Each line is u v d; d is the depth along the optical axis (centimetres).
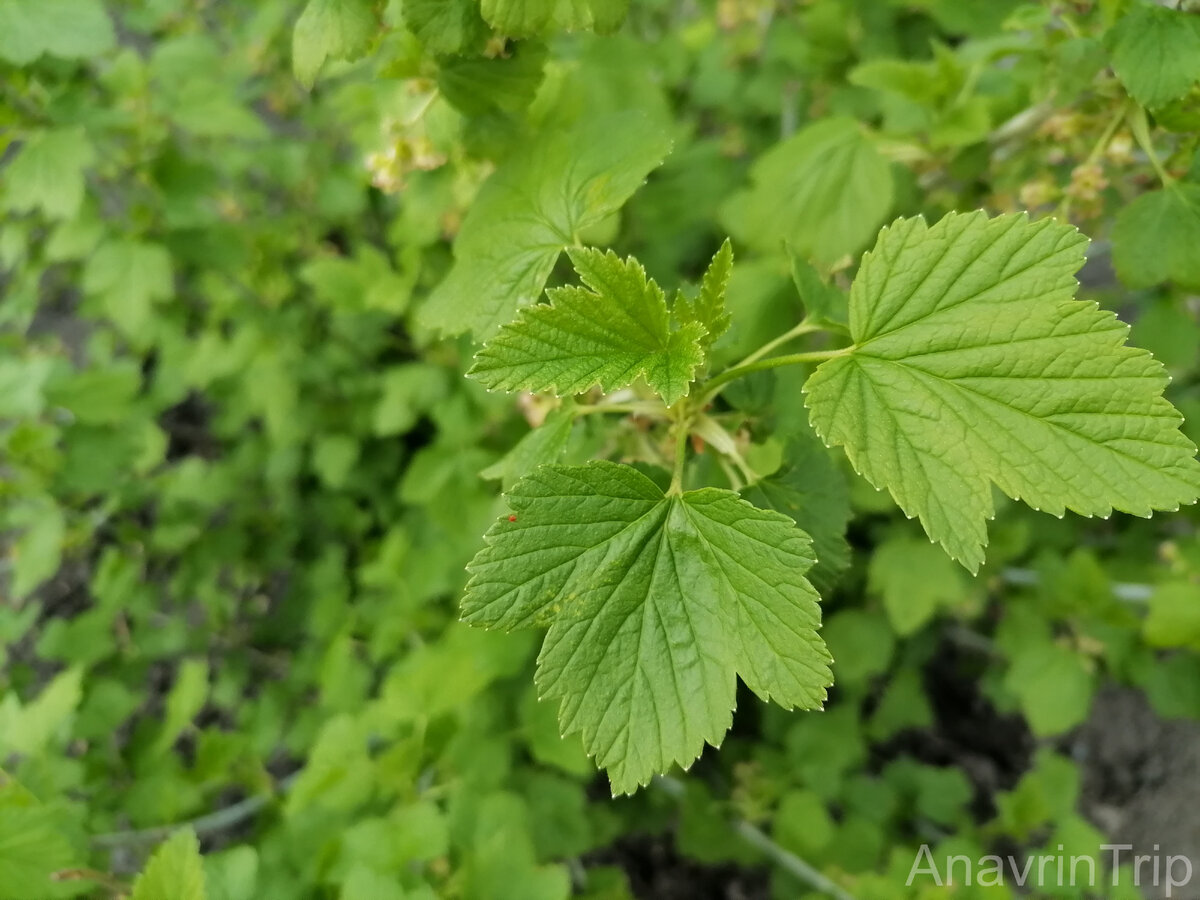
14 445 31
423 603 33
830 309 17
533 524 13
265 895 23
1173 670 33
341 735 25
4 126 27
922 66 25
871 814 39
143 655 39
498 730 30
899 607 35
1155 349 30
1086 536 41
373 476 43
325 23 18
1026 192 24
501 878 23
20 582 34
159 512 43
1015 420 13
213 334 41
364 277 31
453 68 19
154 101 33
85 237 34
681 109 45
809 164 26
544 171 19
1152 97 19
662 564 13
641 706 13
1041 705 33
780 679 12
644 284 13
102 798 29
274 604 51
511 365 13
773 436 19
